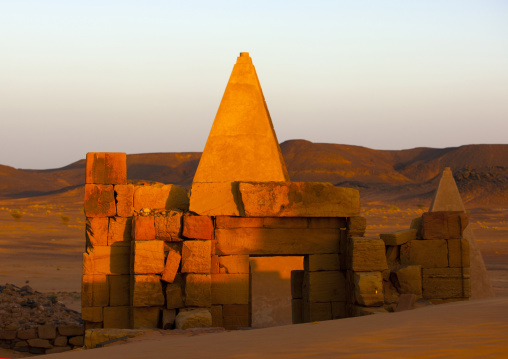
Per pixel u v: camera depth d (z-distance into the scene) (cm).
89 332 998
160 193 1327
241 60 1494
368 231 5706
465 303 1118
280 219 1304
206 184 1290
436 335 646
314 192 1291
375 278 1220
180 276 1247
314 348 605
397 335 667
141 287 1193
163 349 710
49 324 1495
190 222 1237
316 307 1305
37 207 10894
